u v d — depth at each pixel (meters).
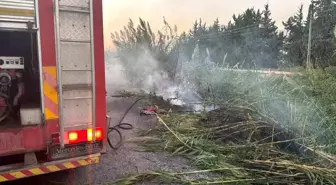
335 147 4.64
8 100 3.38
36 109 3.11
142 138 5.80
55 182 3.85
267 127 5.41
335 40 12.64
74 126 3.26
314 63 9.62
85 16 3.22
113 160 4.72
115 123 7.43
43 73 3.05
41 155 3.34
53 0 3.02
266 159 4.61
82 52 3.23
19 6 2.88
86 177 4.05
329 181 3.84
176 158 4.95
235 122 6.03
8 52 3.56
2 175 3.03
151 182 3.99
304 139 4.78
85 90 3.29
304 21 47.44
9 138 3.04
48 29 3.03
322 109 5.37
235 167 4.40
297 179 4.05
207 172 4.33
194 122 6.68
